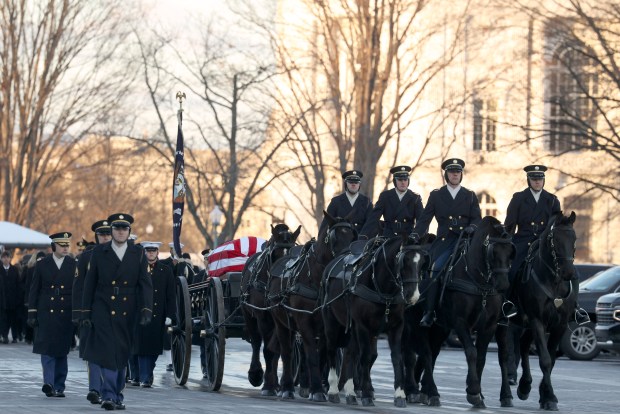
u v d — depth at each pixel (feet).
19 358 133.08
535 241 83.41
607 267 164.86
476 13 281.13
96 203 365.81
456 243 84.12
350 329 84.17
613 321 137.08
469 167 310.04
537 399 90.63
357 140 213.46
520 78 267.59
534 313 82.23
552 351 85.25
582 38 231.50
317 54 224.74
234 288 100.42
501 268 79.05
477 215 85.71
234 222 232.94
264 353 93.76
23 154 260.01
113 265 78.13
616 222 312.09
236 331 100.27
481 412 78.18
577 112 237.86
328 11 222.48
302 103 245.45
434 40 283.38
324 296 85.40
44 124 260.62
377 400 87.45
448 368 123.54
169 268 103.91
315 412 75.10
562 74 257.55
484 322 81.51
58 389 88.53
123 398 79.77
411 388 85.92
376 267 80.33
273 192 308.60
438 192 85.87
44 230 351.67
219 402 83.35
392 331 81.51
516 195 85.40
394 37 229.45
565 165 303.27
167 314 102.99
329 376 86.02
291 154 273.95
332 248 85.87
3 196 261.24
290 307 87.81
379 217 88.22
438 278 82.99
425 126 302.66
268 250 94.43
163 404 81.15
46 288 89.04
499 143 308.81
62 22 255.91
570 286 82.23
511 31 286.46
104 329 77.30
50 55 256.52
